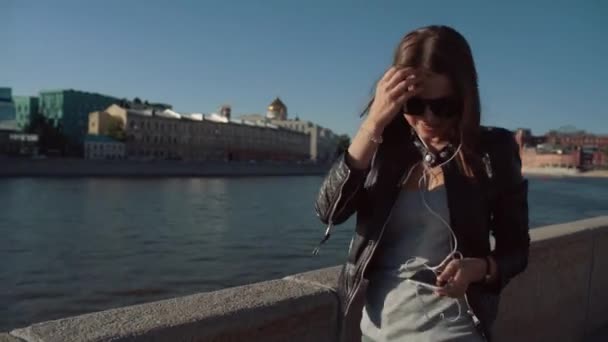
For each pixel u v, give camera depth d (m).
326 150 177.25
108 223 30.69
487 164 1.53
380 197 1.58
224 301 1.88
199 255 21.41
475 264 1.47
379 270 1.63
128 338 1.51
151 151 104.56
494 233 1.63
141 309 1.76
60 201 41.59
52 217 32.59
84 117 107.44
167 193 53.47
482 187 1.52
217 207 40.97
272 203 45.25
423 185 1.56
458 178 1.52
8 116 98.88
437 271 1.52
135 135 101.38
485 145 1.54
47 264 19.28
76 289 15.86
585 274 3.76
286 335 1.90
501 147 1.56
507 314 2.96
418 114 1.47
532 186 87.62
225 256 21.19
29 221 30.59
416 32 1.50
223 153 119.88
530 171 152.25
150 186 63.03
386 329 1.56
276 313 1.86
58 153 93.81
